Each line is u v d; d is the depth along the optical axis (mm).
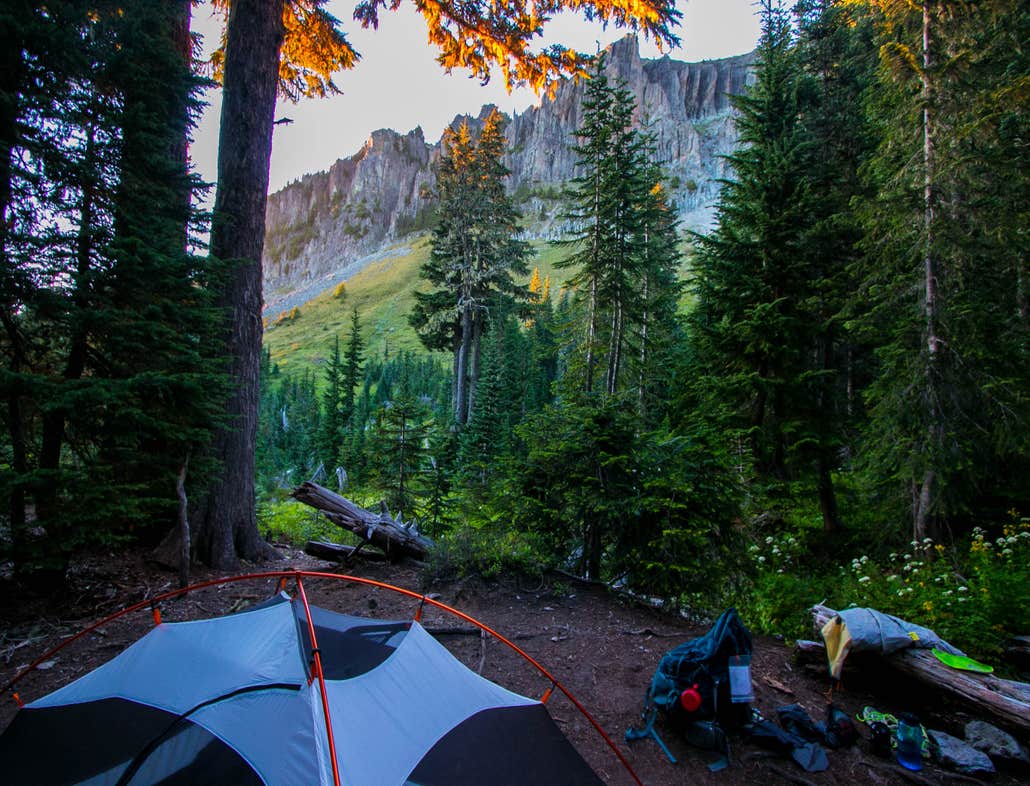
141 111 5969
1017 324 11008
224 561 7777
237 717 2668
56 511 5438
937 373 9078
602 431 7219
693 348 13312
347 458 26047
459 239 36875
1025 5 9367
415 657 3322
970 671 4789
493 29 11156
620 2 9805
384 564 8297
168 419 6410
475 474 16641
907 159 9742
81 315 5469
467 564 7332
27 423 5738
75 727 2900
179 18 8375
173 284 6289
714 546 6820
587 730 4230
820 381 11523
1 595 5918
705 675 4262
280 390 95938
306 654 2910
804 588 7418
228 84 8312
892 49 9305
